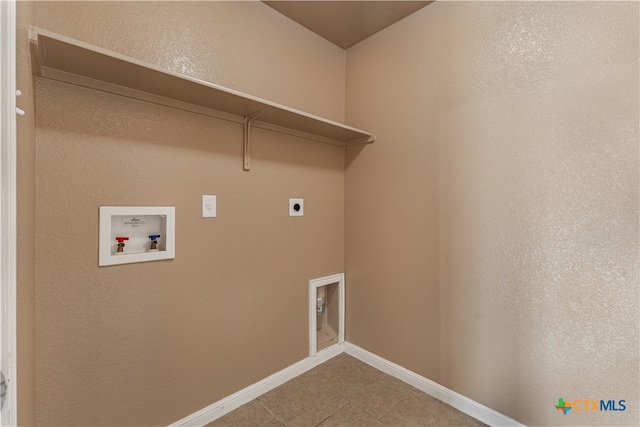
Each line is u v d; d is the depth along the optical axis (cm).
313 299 197
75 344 113
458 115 157
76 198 112
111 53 95
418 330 176
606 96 116
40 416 107
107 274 120
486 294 149
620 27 113
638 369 111
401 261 184
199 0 144
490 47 146
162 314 134
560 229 127
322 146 203
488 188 147
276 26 176
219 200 152
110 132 119
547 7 129
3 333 48
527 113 135
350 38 204
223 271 154
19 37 71
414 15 177
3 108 48
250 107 145
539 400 133
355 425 147
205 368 148
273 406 160
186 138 140
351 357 212
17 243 69
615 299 115
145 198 128
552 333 130
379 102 195
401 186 183
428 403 163
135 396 128
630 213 112
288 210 183
